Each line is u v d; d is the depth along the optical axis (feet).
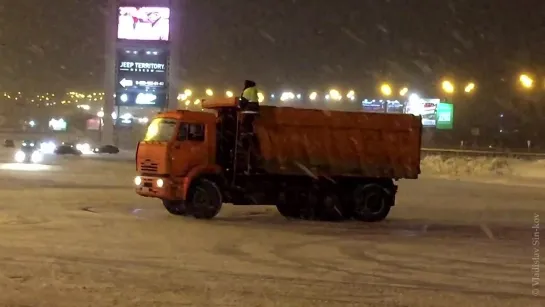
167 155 62.03
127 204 73.46
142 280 34.30
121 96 241.55
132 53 241.35
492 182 149.07
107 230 52.65
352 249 48.01
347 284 35.29
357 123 67.41
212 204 63.16
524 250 49.62
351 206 67.82
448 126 238.68
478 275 39.11
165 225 57.21
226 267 39.06
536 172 166.81
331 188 67.51
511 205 91.66
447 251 48.34
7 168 138.41
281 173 65.05
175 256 42.01
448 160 187.21
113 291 31.40
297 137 65.41
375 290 33.91
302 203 66.85
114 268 37.27
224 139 64.80
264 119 64.39
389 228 62.13
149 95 241.55
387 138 68.44
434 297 32.58
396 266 41.50
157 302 29.50
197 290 32.37
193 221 61.05
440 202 93.81
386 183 69.15
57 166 152.66
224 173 64.28
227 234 53.26
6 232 49.83
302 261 42.22
